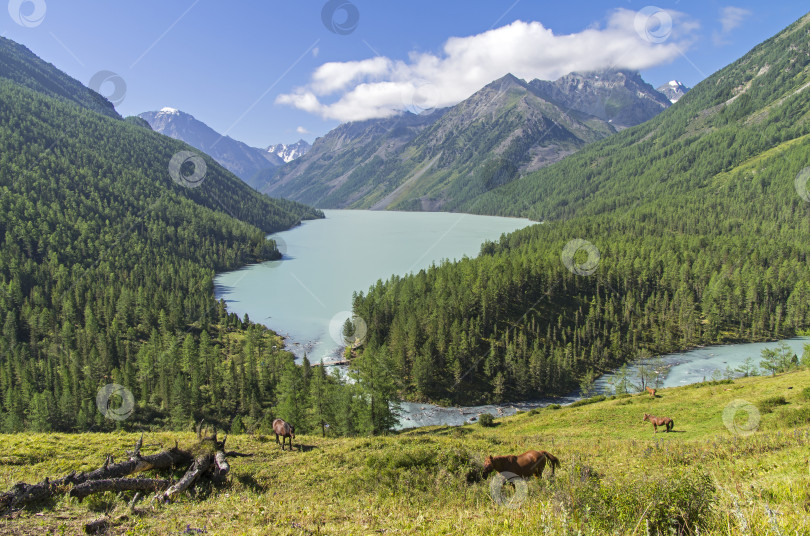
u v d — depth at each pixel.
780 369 85.88
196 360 100.44
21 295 138.00
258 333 123.75
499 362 106.44
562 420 49.31
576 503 9.82
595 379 110.38
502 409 95.00
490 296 125.25
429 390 100.00
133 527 10.89
